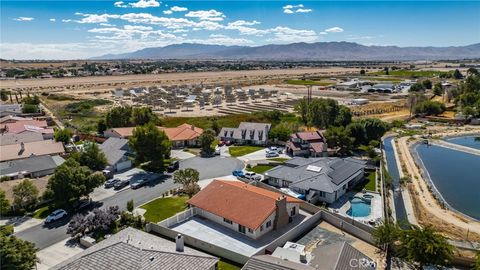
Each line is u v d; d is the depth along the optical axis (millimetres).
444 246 42156
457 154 107938
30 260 40969
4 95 198000
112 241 43094
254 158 94625
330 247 42219
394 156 104125
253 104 191375
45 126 122750
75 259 38188
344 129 104438
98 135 117375
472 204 70938
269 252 46250
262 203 53688
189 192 68375
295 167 76188
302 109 139125
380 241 46031
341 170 74312
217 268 40406
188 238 49281
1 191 60062
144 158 82812
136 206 63750
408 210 66438
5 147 91000
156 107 182750
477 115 150125
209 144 99250
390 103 189750
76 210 62562
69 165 66500
